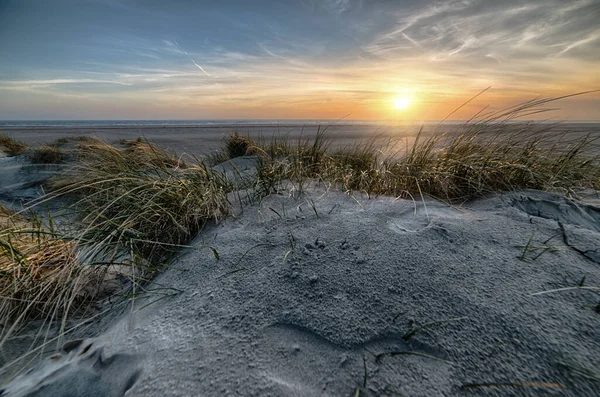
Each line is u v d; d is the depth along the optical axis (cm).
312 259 130
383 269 119
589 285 107
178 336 95
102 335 105
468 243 136
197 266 138
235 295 112
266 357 84
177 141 1311
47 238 174
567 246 132
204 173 236
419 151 263
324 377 78
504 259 122
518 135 274
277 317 99
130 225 164
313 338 91
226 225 177
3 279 132
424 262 122
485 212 179
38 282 134
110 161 316
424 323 92
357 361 82
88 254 147
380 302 102
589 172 264
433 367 79
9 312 120
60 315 129
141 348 92
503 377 75
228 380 78
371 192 227
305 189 232
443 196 218
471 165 228
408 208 186
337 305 102
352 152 342
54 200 346
